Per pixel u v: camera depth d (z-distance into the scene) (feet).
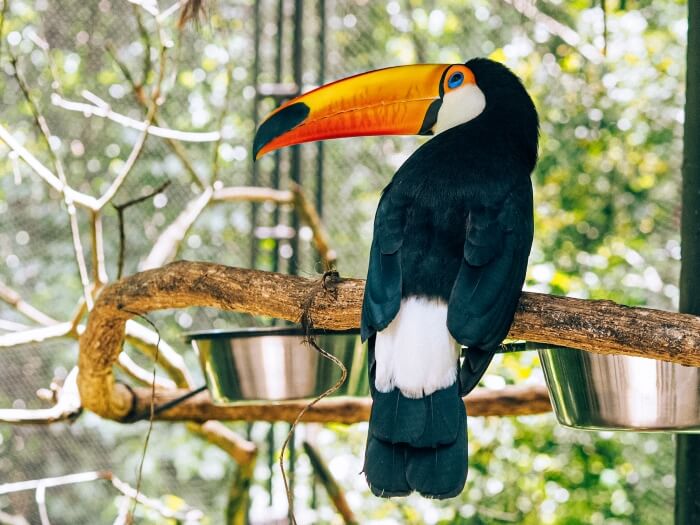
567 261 27.04
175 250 21.97
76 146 27.73
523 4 23.31
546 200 27.50
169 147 25.35
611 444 25.00
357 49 26.00
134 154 19.95
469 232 12.21
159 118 24.66
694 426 14.15
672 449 25.75
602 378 14.35
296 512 24.50
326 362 15.85
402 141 26.02
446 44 27.14
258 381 15.96
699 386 14.03
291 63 25.13
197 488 28.37
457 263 12.10
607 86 27.61
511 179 12.94
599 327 11.67
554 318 11.93
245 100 26.35
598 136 27.53
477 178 12.76
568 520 24.29
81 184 27.71
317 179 25.38
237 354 16.01
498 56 26.37
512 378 23.18
